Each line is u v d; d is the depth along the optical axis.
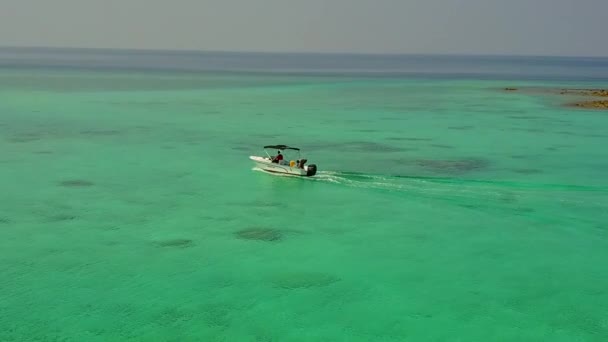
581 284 20.70
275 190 32.00
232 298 19.45
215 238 24.80
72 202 29.17
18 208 28.06
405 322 18.09
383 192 31.73
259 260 22.58
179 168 36.50
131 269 21.50
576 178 34.97
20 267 21.45
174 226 26.14
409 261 22.64
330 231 25.86
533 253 23.42
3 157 38.31
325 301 19.34
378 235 25.38
